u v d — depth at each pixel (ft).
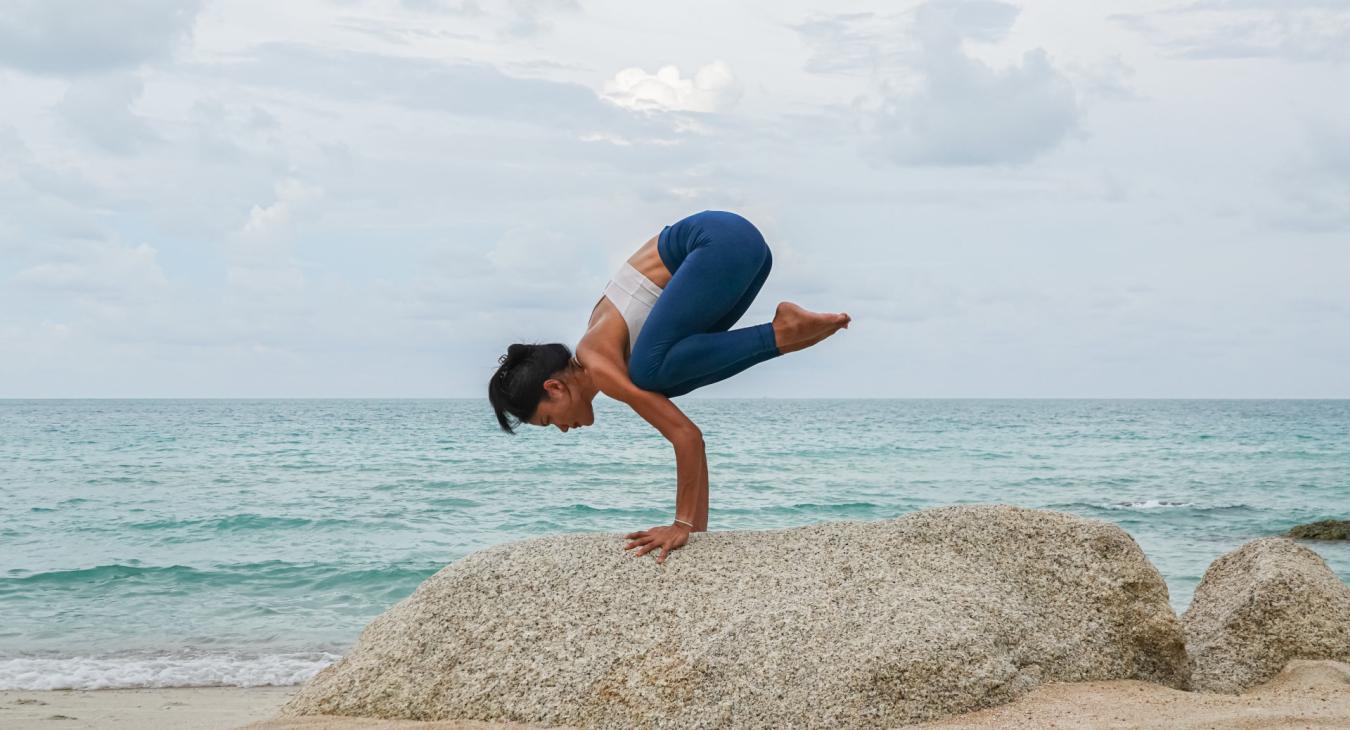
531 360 12.76
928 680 11.18
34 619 28.55
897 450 102.42
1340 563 39.37
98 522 47.62
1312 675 12.99
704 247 12.39
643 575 12.56
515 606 12.42
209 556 38.75
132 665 23.45
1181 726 10.19
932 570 12.56
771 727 11.00
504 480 67.26
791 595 12.12
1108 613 12.57
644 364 12.32
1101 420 205.36
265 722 11.93
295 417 207.92
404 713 11.91
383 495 59.06
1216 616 14.90
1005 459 91.86
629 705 11.34
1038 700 11.35
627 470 74.02
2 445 102.73
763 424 175.63
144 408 342.23
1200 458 95.04
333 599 31.40
